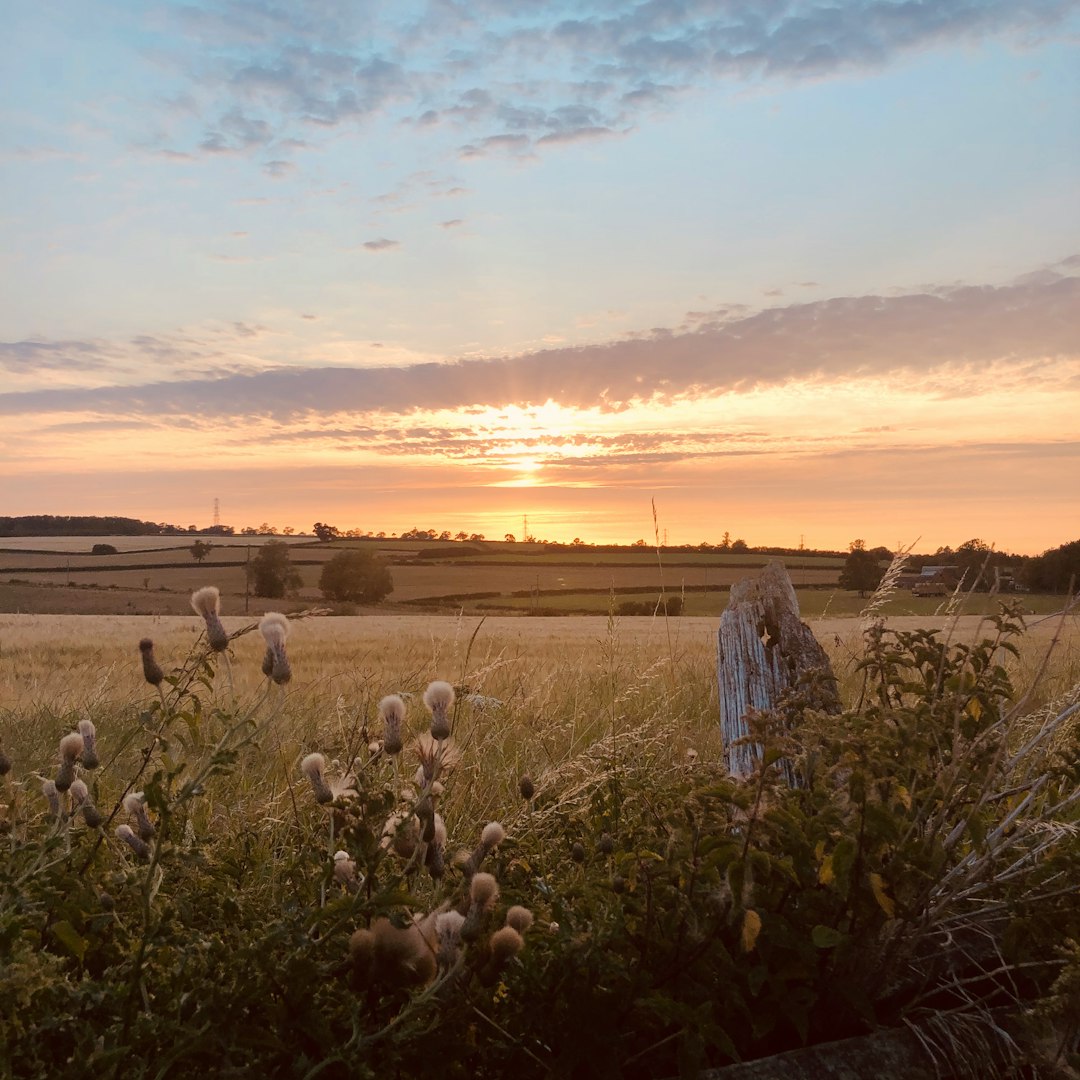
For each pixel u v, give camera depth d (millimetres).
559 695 6324
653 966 1845
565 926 1795
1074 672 4738
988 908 2234
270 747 3680
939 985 2150
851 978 1997
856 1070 1825
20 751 4219
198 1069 1472
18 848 1740
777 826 1934
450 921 1564
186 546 134000
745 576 3811
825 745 2078
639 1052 1786
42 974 1401
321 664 11820
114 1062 1314
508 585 99500
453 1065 1629
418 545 126188
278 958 1614
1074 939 2012
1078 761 2381
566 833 2691
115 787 2789
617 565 106625
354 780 2004
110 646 19453
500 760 4258
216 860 2184
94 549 126375
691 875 1870
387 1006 1590
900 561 3328
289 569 95125
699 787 2229
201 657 1931
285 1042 1521
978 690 2525
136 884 1700
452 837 3146
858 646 4113
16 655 15125
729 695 3594
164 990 1611
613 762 3109
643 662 7613
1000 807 2727
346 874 1855
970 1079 1894
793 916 1964
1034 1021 1877
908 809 2035
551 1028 1685
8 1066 1318
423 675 6320
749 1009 1890
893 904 1919
